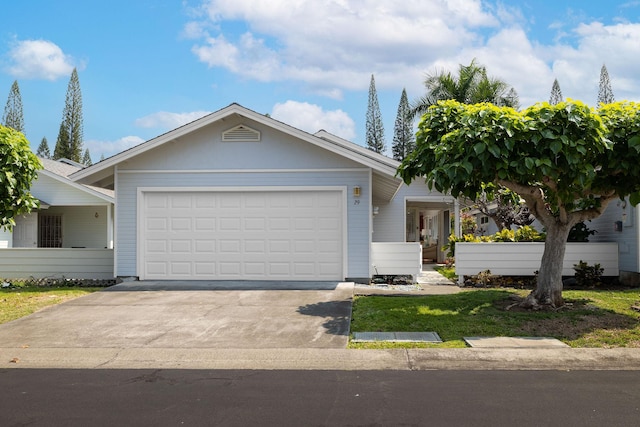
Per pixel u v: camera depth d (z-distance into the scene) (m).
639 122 8.63
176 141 13.10
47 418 4.62
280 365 6.51
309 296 10.94
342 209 12.81
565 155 8.07
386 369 6.29
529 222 17.67
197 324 8.63
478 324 8.30
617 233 13.66
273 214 12.95
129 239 13.06
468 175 8.27
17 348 7.34
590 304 9.59
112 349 7.25
